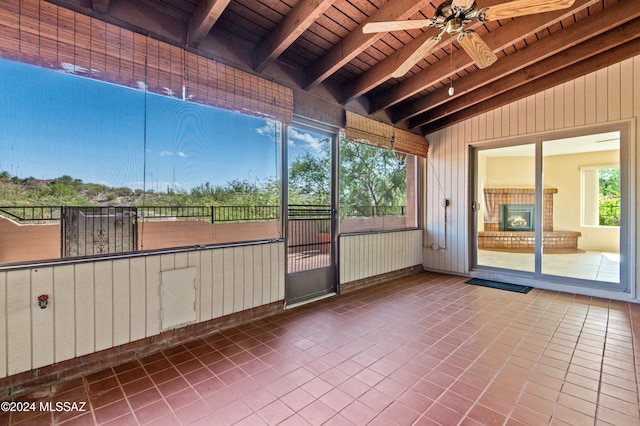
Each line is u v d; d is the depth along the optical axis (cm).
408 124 513
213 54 271
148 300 242
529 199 451
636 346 251
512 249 468
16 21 180
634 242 365
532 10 189
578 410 173
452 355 237
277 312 333
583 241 407
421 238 554
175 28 247
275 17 264
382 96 425
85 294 213
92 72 206
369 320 310
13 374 188
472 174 505
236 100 282
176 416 169
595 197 399
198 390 193
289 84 335
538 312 332
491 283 459
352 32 293
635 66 361
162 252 249
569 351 243
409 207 535
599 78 383
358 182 441
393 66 337
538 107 430
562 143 421
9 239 189
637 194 363
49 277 199
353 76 378
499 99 452
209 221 281
